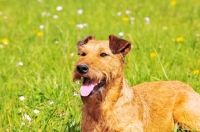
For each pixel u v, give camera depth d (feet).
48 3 54.44
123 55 21.74
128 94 21.63
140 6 52.70
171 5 53.01
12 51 36.19
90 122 21.38
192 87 26.86
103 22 43.73
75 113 24.47
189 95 23.62
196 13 48.34
